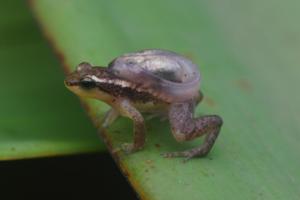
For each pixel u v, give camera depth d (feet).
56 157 0.67
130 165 0.59
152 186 0.58
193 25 0.70
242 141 0.62
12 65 0.68
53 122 0.64
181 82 0.62
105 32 0.65
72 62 0.63
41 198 0.65
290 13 0.72
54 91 0.66
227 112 0.64
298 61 0.69
